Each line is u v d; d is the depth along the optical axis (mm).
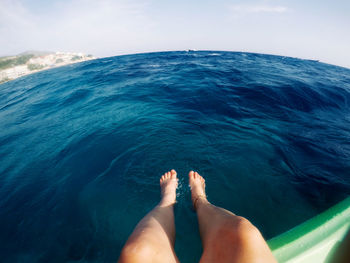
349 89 6168
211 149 2625
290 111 3982
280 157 2451
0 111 6051
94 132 3316
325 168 2270
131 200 1883
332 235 827
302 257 755
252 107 4043
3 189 2250
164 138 2928
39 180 2346
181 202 1810
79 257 1418
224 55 16047
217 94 4664
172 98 4672
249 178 2096
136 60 14406
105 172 2320
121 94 5320
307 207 1729
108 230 1598
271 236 1478
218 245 738
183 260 1311
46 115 4703
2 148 3289
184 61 11664
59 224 1708
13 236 1656
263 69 8406
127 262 664
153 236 837
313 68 11312
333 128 3371
